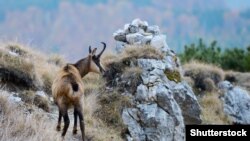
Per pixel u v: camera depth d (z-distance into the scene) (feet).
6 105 133.49
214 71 224.53
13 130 127.44
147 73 172.35
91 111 158.71
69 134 140.56
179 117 166.71
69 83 129.59
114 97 167.84
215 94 215.51
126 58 178.81
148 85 169.07
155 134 161.07
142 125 162.30
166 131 162.50
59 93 129.90
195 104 180.45
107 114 162.09
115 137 153.99
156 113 163.43
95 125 154.40
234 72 254.68
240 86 240.32
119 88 171.53
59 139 129.08
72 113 155.74
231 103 215.51
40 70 167.94
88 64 145.79
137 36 188.24
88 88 171.12
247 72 270.87
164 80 173.17
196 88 216.33
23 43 183.62
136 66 175.94
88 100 162.30
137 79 170.81
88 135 144.46
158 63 175.83
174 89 175.63
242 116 212.84
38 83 159.63
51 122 142.61
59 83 130.72
